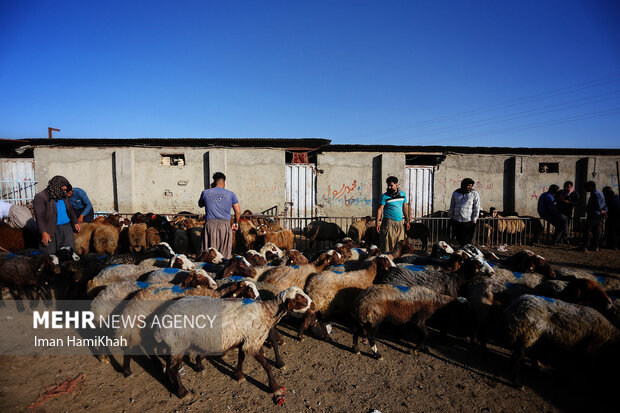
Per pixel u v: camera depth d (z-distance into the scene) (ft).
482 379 13.64
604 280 17.58
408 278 17.89
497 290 15.80
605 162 49.78
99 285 16.34
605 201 36.37
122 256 20.57
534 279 17.85
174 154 47.52
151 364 14.08
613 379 13.16
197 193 47.32
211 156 46.62
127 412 11.28
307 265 19.29
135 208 46.91
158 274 16.44
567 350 13.01
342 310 17.66
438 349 15.96
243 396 12.28
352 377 13.64
